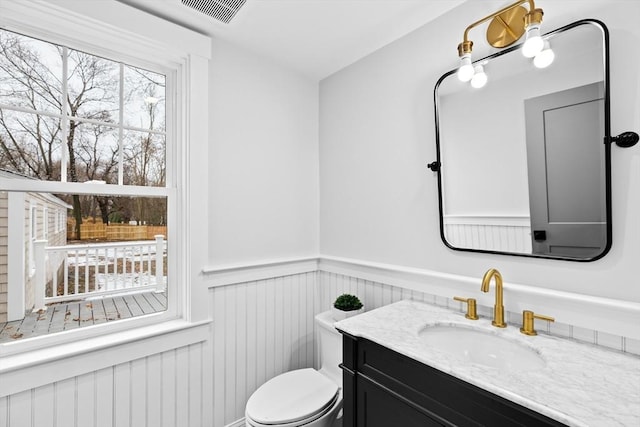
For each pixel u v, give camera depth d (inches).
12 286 48.3
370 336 45.4
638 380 33.4
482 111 53.3
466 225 55.4
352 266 76.1
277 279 77.2
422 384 39.3
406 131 65.6
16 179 48.1
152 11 57.5
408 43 65.6
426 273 60.4
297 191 82.2
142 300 60.3
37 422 46.4
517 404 30.9
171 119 63.8
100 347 51.2
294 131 81.7
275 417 51.4
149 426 56.9
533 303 47.4
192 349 62.4
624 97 40.1
